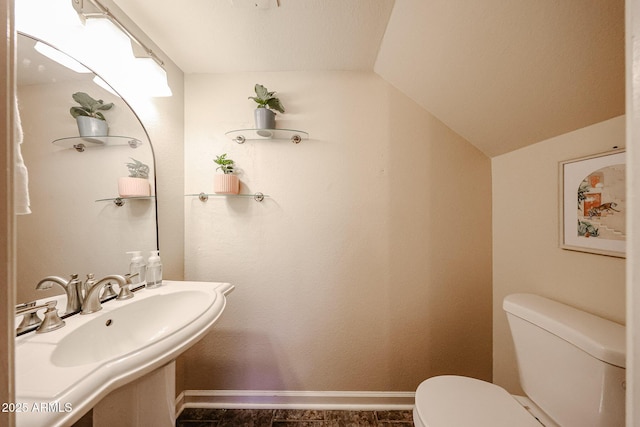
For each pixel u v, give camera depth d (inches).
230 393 50.4
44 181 26.2
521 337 34.5
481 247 50.4
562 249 35.7
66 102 28.8
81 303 28.9
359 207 50.4
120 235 35.8
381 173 50.4
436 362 50.3
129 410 25.7
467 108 42.8
